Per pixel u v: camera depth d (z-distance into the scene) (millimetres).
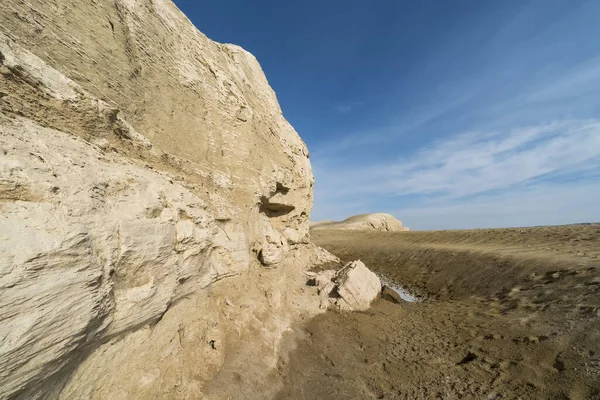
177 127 6141
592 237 16391
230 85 8398
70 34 4043
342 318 9602
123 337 3492
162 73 5926
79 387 2914
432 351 7691
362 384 6176
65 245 2586
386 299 12555
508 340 7699
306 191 14680
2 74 2939
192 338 4844
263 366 5699
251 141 8953
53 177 2857
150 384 3676
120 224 3441
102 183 3518
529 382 5852
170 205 4684
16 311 2131
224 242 6641
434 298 14367
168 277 4191
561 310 8695
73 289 2578
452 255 19188
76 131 3744
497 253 16781
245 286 7449
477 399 5594
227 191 7445
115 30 4832
